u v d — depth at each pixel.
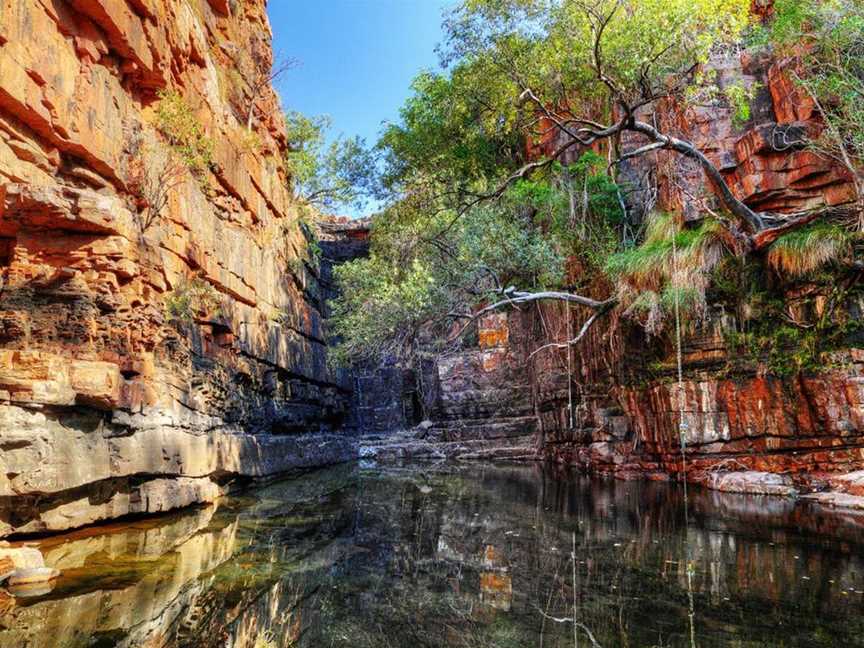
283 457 15.88
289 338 18.03
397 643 4.25
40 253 7.64
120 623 4.44
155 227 9.51
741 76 14.16
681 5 12.62
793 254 10.89
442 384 25.12
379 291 17.16
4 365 6.42
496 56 16.53
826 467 10.20
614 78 14.76
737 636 4.16
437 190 18.94
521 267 16.30
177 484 9.22
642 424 13.35
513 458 21.97
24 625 4.33
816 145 11.78
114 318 7.99
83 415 7.03
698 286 12.07
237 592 5.39
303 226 22.64
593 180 16.03
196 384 10.74
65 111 7.52
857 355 9.98
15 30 6.70
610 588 5.44
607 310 14.36
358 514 9.84
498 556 6.82
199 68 12.62
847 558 6.17
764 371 11.05
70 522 6.97
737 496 10.33
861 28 10.91
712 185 12.30
